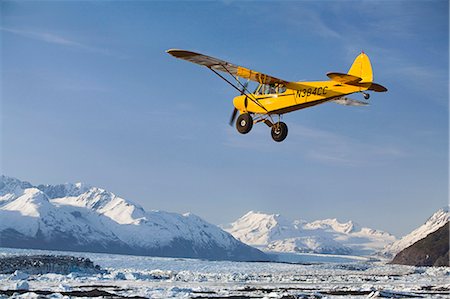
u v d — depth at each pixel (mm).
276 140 28797
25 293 30016
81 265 56000
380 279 55531
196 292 33812
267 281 49625
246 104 30359
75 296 29828
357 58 28875
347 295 33219
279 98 29188
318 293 33906
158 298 29406
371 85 27438
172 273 60281
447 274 71875
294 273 81562
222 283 44938
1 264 51719
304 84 28562
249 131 29359
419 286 42688
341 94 28031
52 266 52812
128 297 29641
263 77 28438
